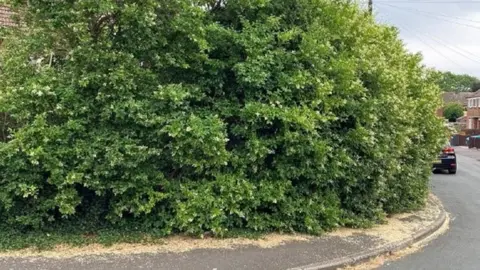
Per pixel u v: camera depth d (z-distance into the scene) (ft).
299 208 27.07
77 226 24.67
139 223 25.26
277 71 26.21
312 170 26.84
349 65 26.89
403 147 33.12
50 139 22.66
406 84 35.63
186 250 23.20
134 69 23.75
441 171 80.28
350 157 27.89
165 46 25.14
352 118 28.73
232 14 27.27
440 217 35.12
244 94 26.63
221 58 26.73
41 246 22.72
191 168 25.53
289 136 25.45
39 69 24.91
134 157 23.24
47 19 23.75
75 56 23.24
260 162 26.27
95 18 24.17
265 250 23.70
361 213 30.63
